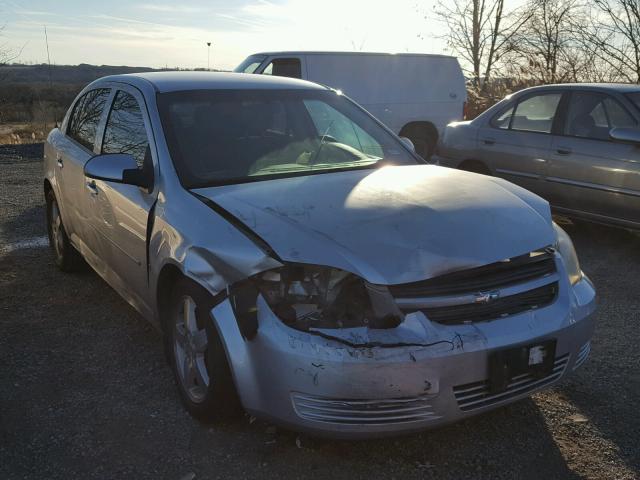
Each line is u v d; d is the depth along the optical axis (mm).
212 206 3029
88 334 4102
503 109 7293
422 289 2520
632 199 5828
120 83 4281
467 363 2480
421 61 11562
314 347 2418
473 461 2754
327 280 2510
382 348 2398
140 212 3441
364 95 10977
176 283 3121
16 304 4633
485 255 2641
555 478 2643
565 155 6398
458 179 3453
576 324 2787
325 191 3129
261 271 2580
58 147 5012
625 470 2691
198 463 2732
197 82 3990
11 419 3080
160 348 3891
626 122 5992
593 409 3186
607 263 5785
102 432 2967
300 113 4055
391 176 3471
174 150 3443
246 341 2586
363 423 2434
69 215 4781
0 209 7914
